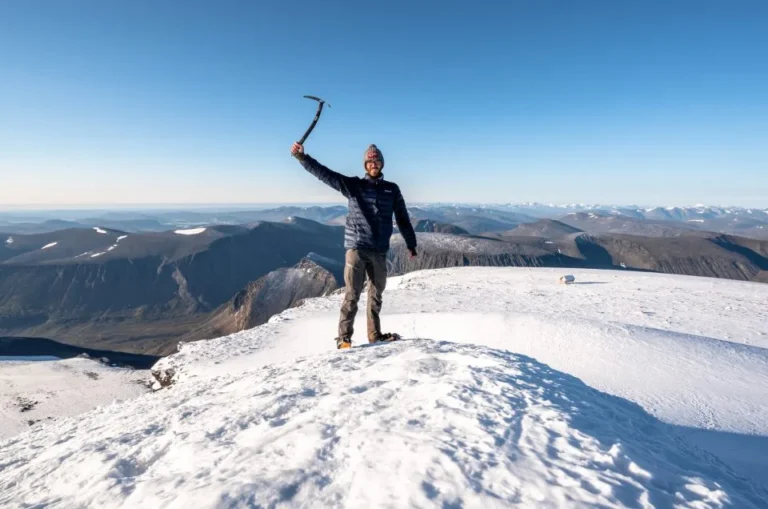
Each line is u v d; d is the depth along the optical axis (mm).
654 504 1918
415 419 2873
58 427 7258
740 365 10531
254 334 22688
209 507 1898
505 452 2316
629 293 28516
